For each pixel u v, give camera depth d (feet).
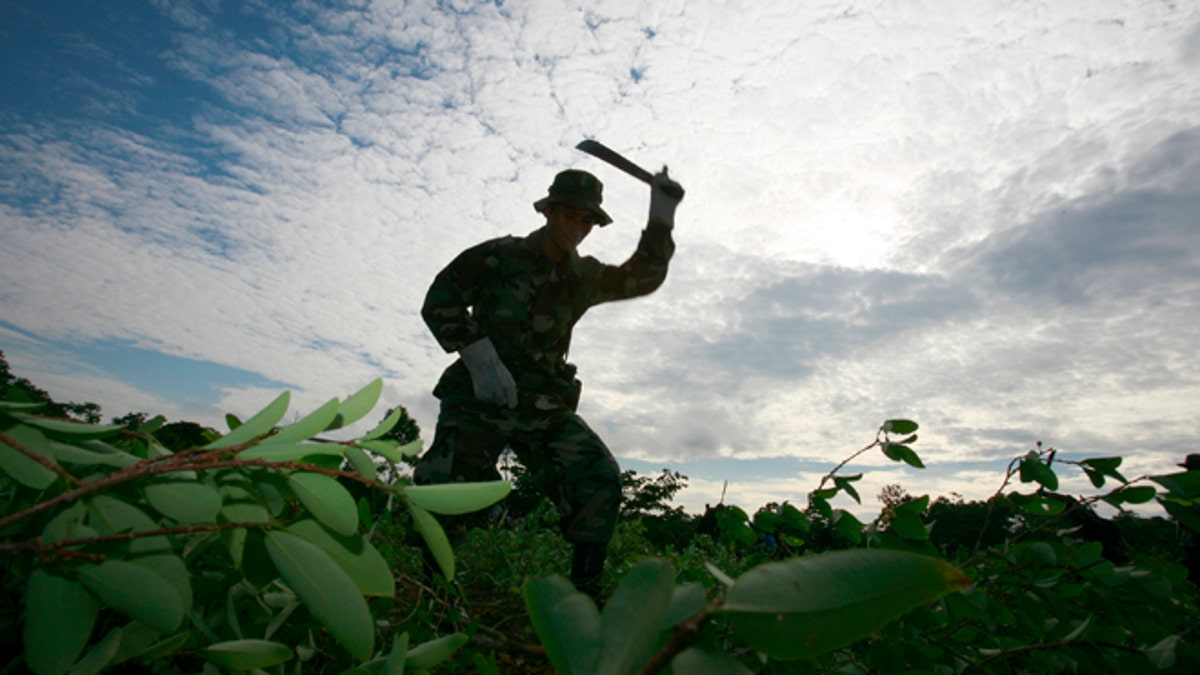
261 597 3.29
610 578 9.77
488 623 7.34
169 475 2.34
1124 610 4.53
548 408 8.96
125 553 2.02
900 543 4.50
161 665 2.68
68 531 2.00
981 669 4.17
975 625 4.74
